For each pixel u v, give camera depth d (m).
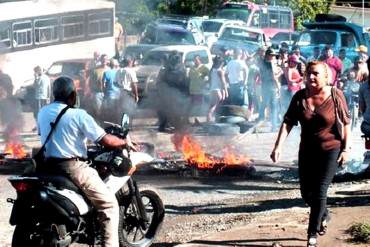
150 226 9.30
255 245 8.48
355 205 10.49
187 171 14.67
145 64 26.62
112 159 8.30
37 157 7.98
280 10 39.94
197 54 27.39
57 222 7.91
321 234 8.44
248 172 14.70
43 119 7.97
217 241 8.72
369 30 38.31
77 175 7.91
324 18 34.84
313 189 8.00
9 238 10.09
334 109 7.90
